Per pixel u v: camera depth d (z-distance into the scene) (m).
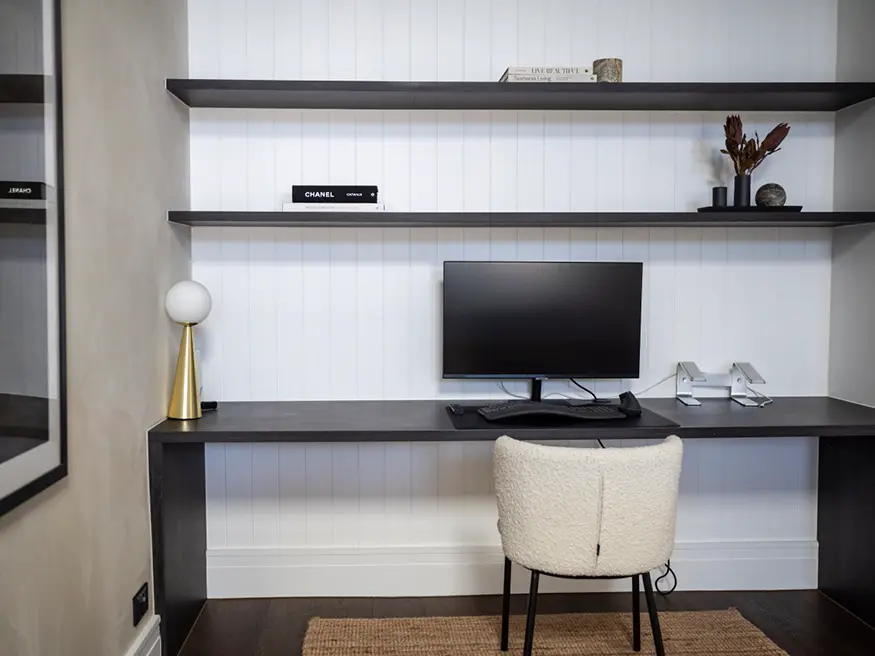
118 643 2.00
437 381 2.84
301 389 2.82
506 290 2.69
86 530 1.80
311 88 2.42
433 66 2.77
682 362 2.85
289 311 2.80
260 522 2.83
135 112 2.15
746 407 2.68
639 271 2.72
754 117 2.84
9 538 1.43
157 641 2.26
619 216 2.49
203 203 2.75
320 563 2.83
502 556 2.85
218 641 2.46
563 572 2.01
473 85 2.45
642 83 2.48
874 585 2.55
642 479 1.94
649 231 2.85
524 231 2.83
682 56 2.81
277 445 2.82
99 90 1.89
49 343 1.57
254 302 2.79
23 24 1.46
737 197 2.66
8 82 1.40
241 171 2.75
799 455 2.93
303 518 2.84
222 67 2.73
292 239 2.79
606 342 2.72
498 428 2.32
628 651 2.38
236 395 2.80
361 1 2.75
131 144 2.12
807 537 2.94
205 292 2.43
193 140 2.74
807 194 2.87
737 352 2.89
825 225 2.78
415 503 2.86
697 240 2.86
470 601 2.79
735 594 2.87
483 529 2.87
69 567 1.71
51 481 1.57
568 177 2.82
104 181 1.92
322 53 2.75
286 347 2.81
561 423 2.39
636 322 2.73
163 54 2.41
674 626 2.56
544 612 2.68
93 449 1.85
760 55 2.82
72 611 1.72
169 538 2.34
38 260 1.52
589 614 2.65
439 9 2.77
